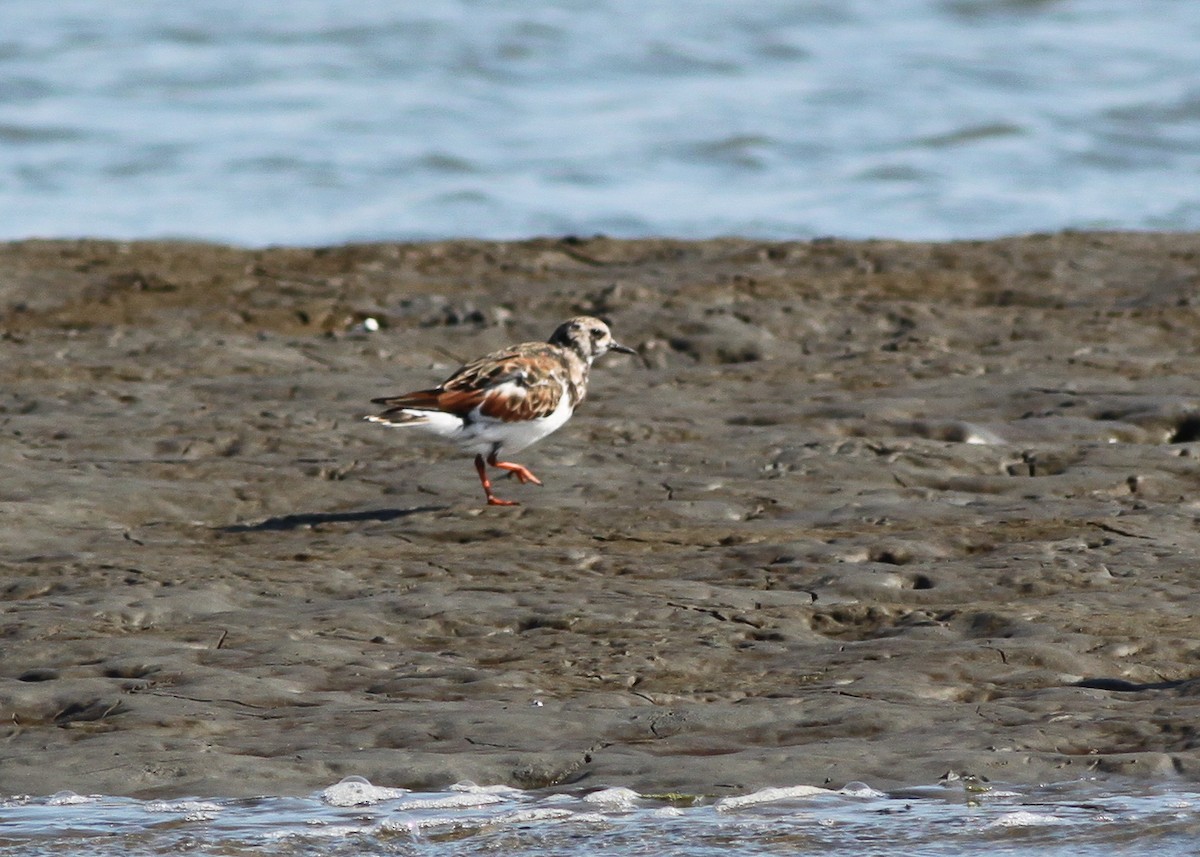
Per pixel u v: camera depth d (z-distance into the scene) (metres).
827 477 14.80
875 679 9.84
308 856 7.89
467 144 48.34
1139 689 9.67
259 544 13.05
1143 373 18.69
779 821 8.23
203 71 58.34
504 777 8.73
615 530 13.22
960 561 12.23
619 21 65.69
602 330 14.68
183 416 16.89
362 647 10.49
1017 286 23.16
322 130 50.31
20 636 10.59
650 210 41.41
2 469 14.74
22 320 21.73
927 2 68.06
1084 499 13.93
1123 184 42.97
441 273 24.45
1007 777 8.62
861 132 49.00
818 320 21.25
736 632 10.74
